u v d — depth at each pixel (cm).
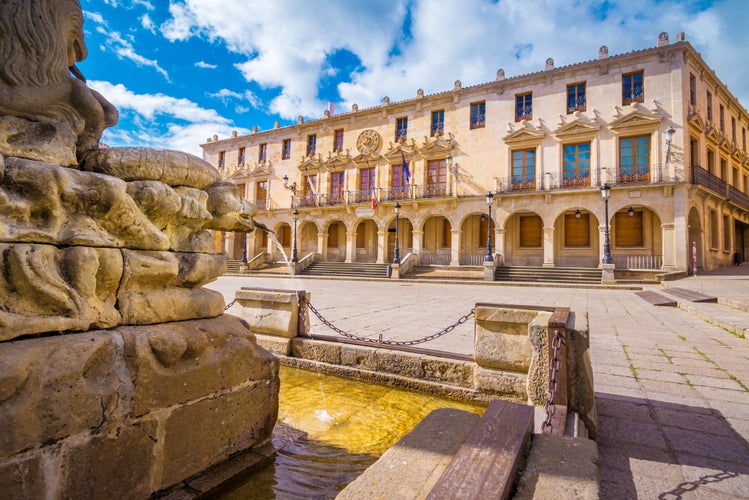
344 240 3192
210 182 260
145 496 197
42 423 159
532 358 311
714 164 2425
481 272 2331
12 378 150
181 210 237
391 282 2178
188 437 219
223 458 240
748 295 1151
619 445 275
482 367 384
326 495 223
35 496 156
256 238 3484
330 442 291
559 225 2420
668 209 2027
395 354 437
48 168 182
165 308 227
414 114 2861
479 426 168
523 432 161
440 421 180
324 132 3234
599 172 2211
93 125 219
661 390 390
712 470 241
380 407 367
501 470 132
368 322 746
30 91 189
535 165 2416
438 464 144
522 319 365
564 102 2341
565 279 2089
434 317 823
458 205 2589
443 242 2817
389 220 2823
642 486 223
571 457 154
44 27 193
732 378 427
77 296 186
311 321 749
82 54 231
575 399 287
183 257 247
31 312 174
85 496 173
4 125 179
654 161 2089
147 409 198
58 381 166
